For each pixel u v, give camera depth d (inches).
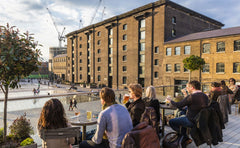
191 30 1540.4
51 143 91.4
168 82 1285.7
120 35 1734.7
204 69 1094.4
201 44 1095.0
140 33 1534.2
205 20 1668.3
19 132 136.6
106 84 1932.8
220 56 1011.9
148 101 134.1
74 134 95.4
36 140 163.9
